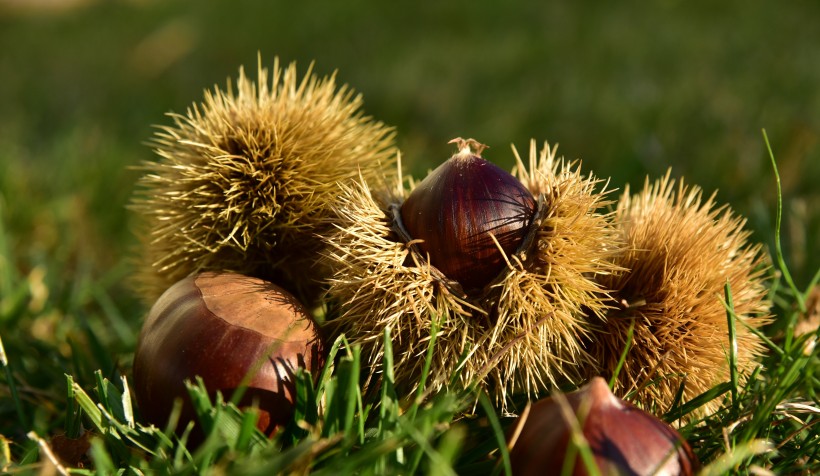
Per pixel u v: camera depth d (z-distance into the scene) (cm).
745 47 81
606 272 32
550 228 32
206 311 31
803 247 40
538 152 55
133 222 47
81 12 135
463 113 64
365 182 33
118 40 106
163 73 86
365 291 32
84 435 32
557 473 30
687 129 56
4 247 41
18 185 49
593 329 33
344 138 34
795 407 32
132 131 66
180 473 30
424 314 32
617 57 78
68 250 45
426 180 32
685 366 32
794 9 98
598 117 60
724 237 33
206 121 34
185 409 31
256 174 33
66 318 40
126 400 32
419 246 32
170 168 34
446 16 102
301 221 34
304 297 34
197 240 34
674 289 32
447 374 32
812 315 36
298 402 31
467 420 32
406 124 63
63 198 49
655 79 70
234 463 30
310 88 35
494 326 32
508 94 68
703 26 92
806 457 32
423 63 79
